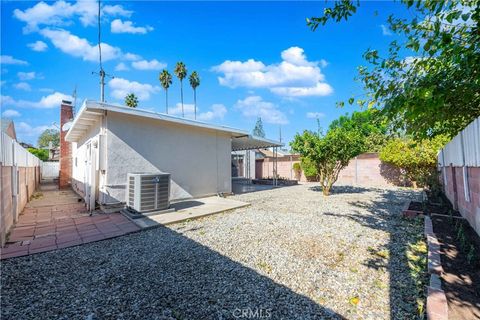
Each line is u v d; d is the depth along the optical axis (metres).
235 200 8.73
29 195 8.98
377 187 13.46
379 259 3.48
